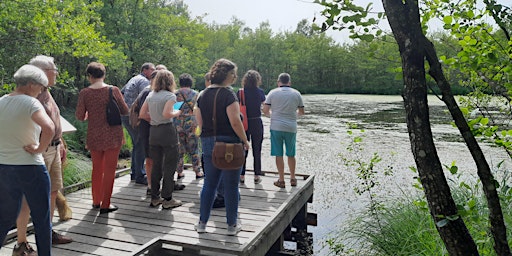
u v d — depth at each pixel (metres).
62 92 13.16
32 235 3.79
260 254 3.75
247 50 63.62
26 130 2.71
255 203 4.76
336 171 9.22
